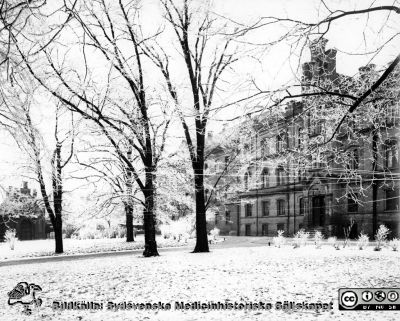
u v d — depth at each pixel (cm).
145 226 2130
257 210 5006
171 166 2208
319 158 710
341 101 623
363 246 2470
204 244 2250
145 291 1051
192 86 1991
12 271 1650
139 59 1995
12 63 404
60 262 2030
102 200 2248
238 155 2405
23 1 370
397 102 650
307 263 1573
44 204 3055
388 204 3192
